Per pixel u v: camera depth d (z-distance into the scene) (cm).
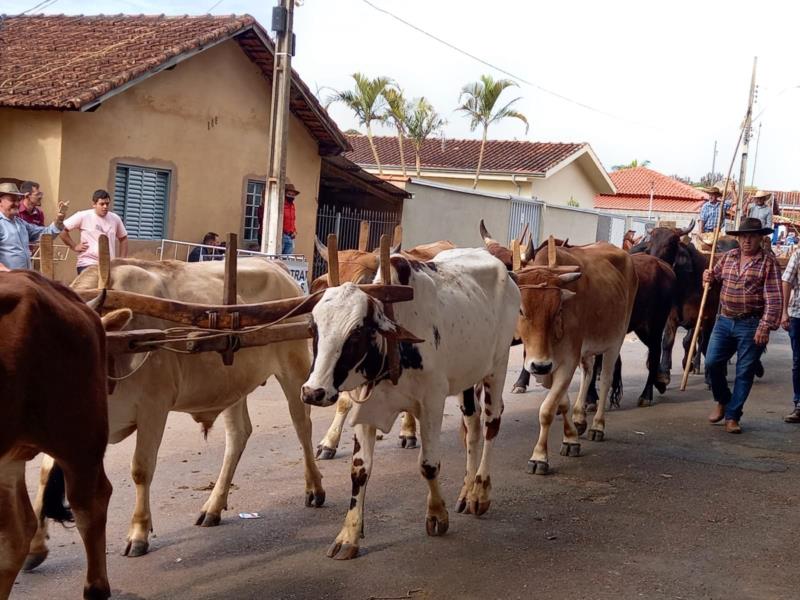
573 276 744
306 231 1838
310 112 1728
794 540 633
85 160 1373
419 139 2964
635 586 539
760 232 937
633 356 1544
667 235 1276
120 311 490
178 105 1527
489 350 655
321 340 509
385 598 509
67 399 412
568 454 852
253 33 1589
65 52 1548
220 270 634
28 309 390
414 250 889
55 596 490
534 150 3350
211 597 499
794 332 1036
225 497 623
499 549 594
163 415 560
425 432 593
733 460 852
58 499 478
